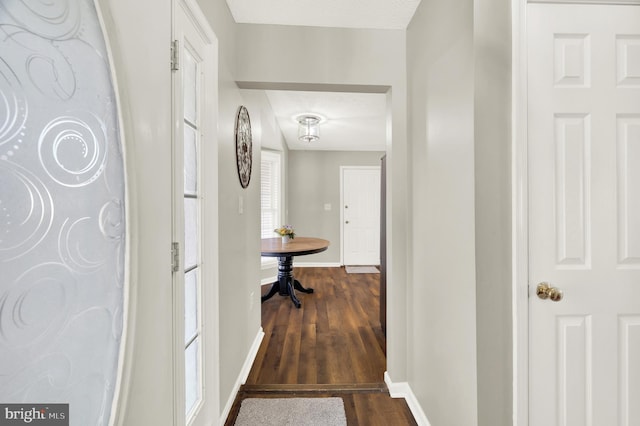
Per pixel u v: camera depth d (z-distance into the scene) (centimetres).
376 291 388
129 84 68
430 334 140
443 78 126
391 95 175
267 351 222
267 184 448
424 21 147
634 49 103
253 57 170
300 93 287
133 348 66
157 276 81
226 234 151
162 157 85
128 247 65
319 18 166
